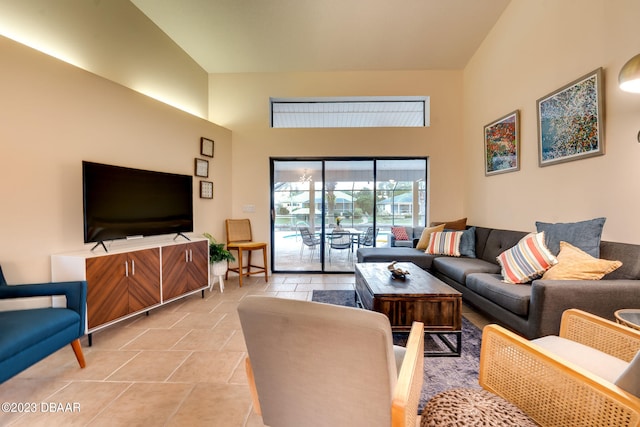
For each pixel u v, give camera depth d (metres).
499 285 2.32
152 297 2.79
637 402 0.80
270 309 0.87
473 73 4.17
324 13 3.32
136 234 2.86
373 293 2.09
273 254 4.77
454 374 1.83
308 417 0.96
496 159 3.60
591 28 2.31
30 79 2.15
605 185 2.22
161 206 3.15
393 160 4.73
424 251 3.94
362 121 4.88
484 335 1.27
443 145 4.55
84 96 2.52
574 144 2.46
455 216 4.55
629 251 2.00
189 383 1.76
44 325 1.66
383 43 3.89
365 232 4.77
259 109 4.61
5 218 2.03
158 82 3.52
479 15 3.45
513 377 1.14
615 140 2.14
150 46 3.39
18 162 2.09
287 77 4.59
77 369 1.90
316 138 4.59
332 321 0.79
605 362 1.17
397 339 2.26
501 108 3.51
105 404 1.56
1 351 1.41
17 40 2.15
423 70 4.54
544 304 1.83
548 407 1.01
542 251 2.28
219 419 1.46
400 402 0.81
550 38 2.74
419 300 2.07
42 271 2.22
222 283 3.74
